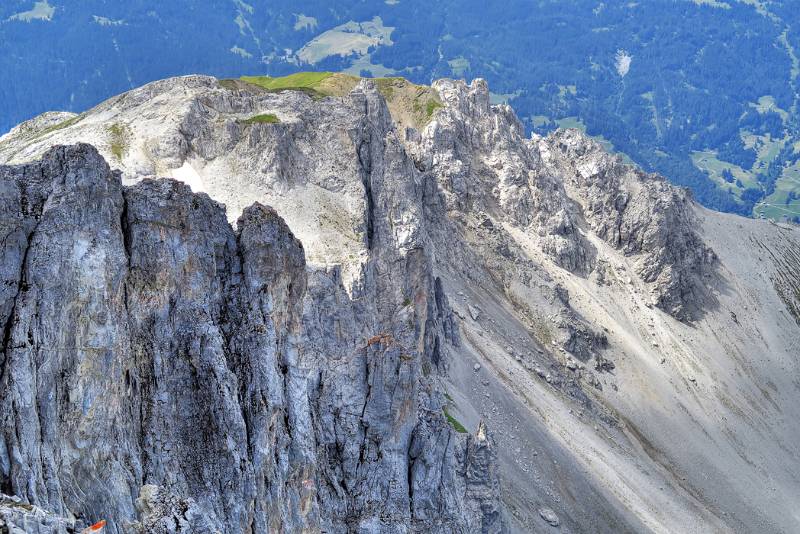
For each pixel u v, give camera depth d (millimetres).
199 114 133125
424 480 92000
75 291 55312
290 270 70125
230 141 131125
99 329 56156
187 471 60188
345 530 84188
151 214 62094
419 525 90250
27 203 55750
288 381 70625
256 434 63906
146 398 60344
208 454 61094
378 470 89000
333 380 90938
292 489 68562
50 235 55125
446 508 92312
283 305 69875
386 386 90688
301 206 128625
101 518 53094
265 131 131125
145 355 60938
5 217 54031
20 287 53781
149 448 59312
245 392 64562
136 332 60688
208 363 62438
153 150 127688
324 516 82250
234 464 61344
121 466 55875
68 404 53875
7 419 50156
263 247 67750
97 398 55344
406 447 92312
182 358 62125
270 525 64250
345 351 109250
